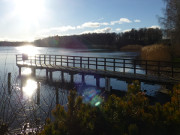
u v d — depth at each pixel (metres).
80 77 18.14
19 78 16.11
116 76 11.60
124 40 95.19
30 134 3.82
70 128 2.29
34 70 18.30
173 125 2.07
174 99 2.56
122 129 2.14
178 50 25.88
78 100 2.60
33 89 12.17
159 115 2.22
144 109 2.48
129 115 2.31
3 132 3.38
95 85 13.94
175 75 14.05
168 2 28.34
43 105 7.53
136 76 11.25
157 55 24.72
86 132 2.21
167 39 30.47
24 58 20.48
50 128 2.22
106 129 2.23
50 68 16.36
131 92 3.01
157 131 2.11
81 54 49.00
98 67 24.81
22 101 7.28
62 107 2.48
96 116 2.32
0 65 26.03
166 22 28.12
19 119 4.81
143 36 90.75
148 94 10.77
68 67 16.33
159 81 9.84
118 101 2.57
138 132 1.98
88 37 101.25
